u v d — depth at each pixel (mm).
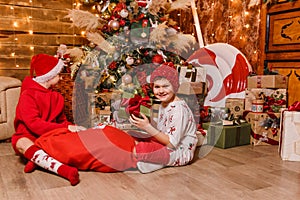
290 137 1845
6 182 1447
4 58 2766
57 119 2002
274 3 2529
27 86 1885
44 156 1562
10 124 2283
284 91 2279
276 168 1699
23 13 2822
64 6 2996
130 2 2217
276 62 2562
